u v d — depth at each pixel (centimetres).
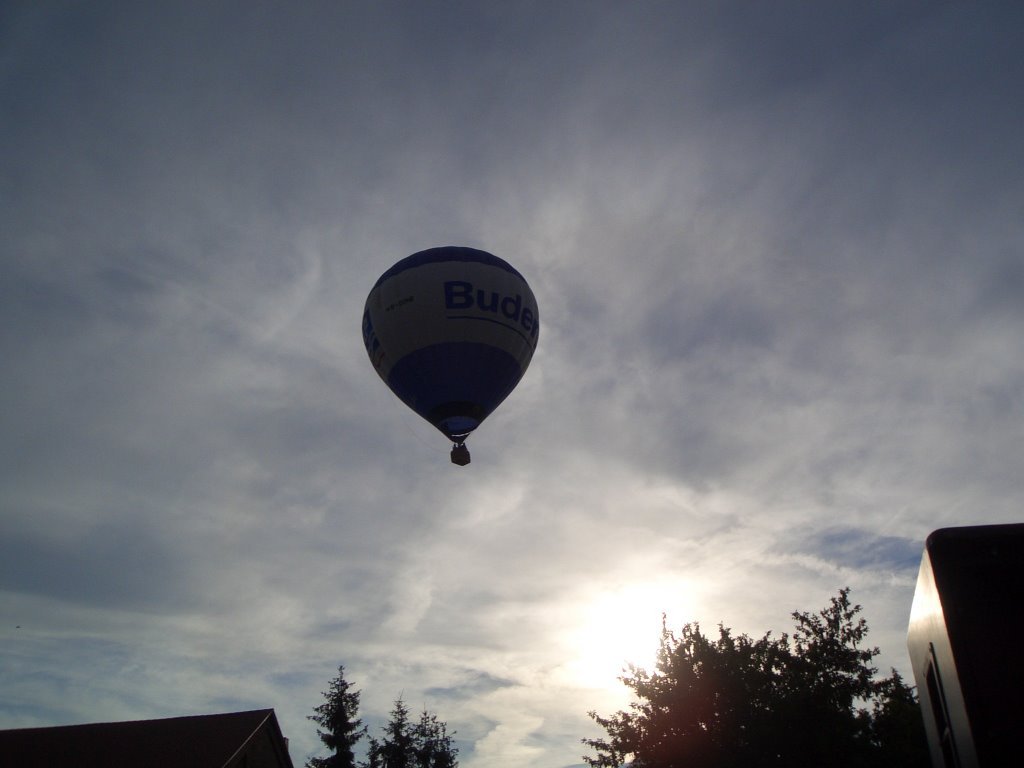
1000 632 452
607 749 2239
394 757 4866
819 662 2336
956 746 478
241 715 3594
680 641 2409
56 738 3316
